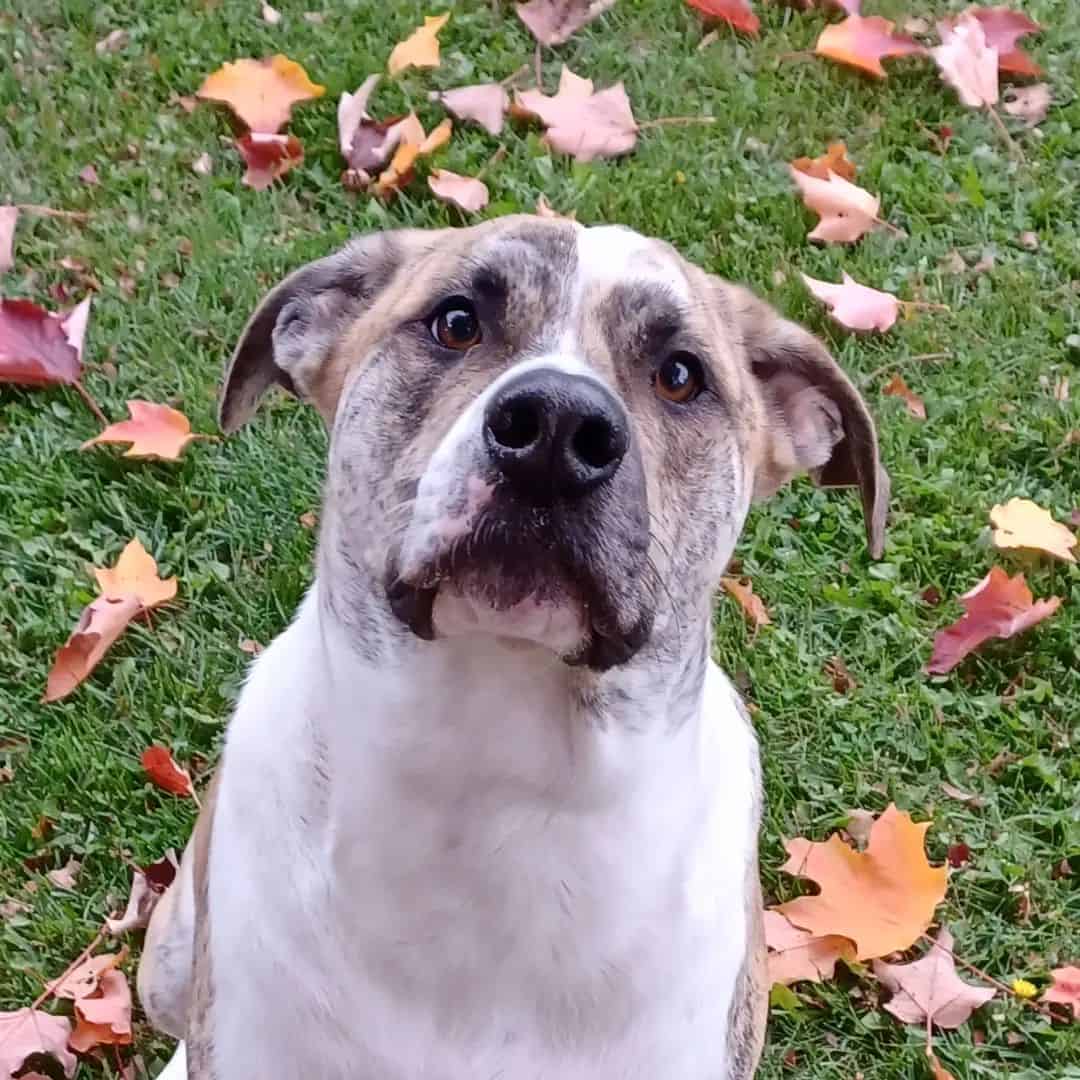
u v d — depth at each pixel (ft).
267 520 4.17
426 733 2.66
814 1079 3.51
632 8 5.52
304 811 2.78
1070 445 4.48
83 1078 3.42
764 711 3.97
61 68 5.17
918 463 4.45
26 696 3.86
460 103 5.05
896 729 3.97
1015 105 5.40
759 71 5.39
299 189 4.89
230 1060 2.86
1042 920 3.72
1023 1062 3.55
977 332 4.74
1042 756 3.94
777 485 3.19
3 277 4.57
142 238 4.73
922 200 5.04
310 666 2.82
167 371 4.42
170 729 3.85
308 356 3.08
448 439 2.55
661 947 2.79
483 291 2.75
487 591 2.50
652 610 2.60
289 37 5.29
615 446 2.43
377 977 2.78
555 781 2.67
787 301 4.69
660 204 4.88
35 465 4.21
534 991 2.78
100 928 3.58
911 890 3.58
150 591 3.95
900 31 5.46
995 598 4.02
